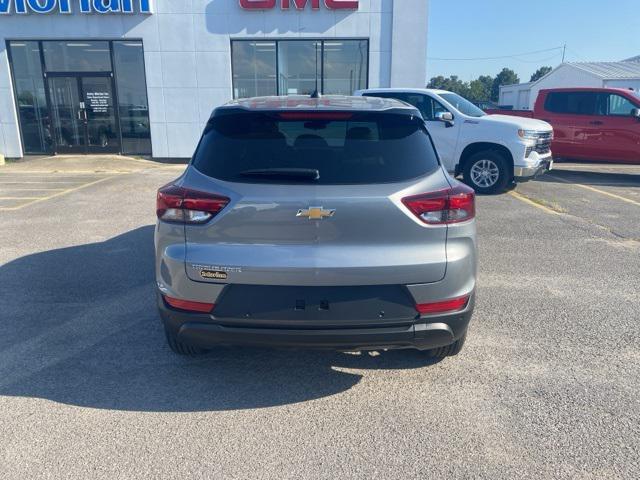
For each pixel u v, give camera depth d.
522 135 9.73
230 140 3.14
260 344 3.03
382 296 2.95
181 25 15.09
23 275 5.54
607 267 5.88
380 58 15.13
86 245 6.70
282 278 2.91
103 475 2.60
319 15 14.91
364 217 2.88
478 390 3.38
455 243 3.02
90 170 13.99
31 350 3.89
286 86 15.56
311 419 3.08
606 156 12.40
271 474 2.62
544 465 2.68
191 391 3.37
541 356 3.82
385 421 3.06
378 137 3.14
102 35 15.18
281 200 2.87
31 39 15.29
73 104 15.93
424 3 14.69
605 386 3.42
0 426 2.99
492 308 4.70
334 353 3.89
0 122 15.90
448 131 10.26
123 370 3.62
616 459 2.72
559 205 9.26
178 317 3.08
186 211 2.98
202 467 2.67
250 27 15.05
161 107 15.63
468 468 2.66
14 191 10.67
